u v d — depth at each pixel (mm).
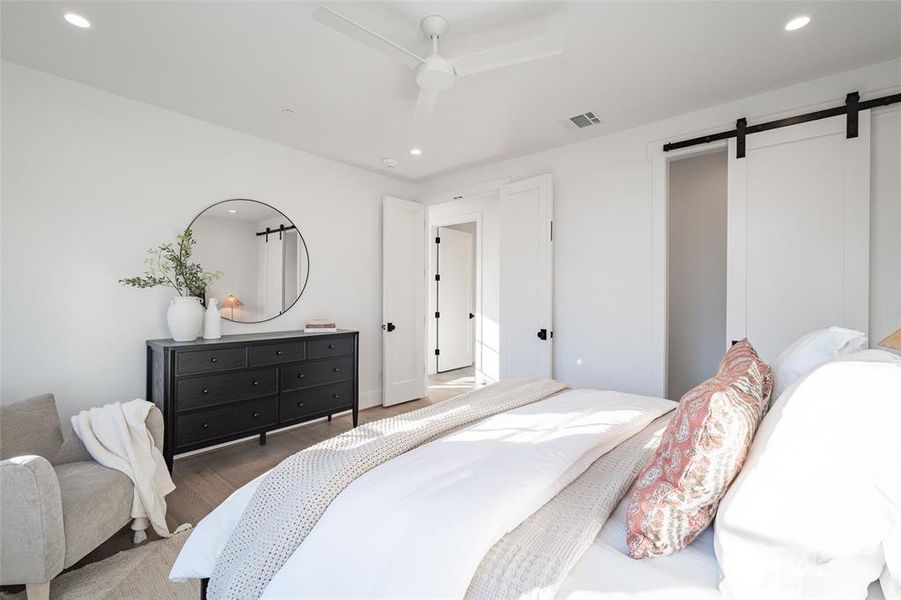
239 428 2697
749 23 1907
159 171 2791
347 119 2959
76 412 2457
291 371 3020
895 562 679
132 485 1834
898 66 2207
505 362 3785
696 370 3977
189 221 2939
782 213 2504
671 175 4102
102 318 2557
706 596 744
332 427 3619
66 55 2178
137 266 2693
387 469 1130
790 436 780
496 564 812
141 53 2154
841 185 2328
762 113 2594
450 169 4176
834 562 694
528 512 978
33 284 2332
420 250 4641
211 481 2541
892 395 752
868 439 714
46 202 2369
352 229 4078
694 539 887
